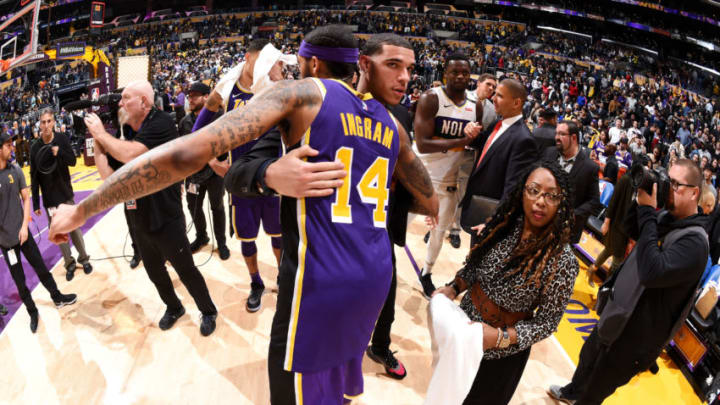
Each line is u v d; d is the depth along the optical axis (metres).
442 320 1.66
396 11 31.34
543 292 1.58
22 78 22.92
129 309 3.19
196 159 0.92
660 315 2.00
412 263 3.69
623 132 10.17
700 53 28.64
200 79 20.91
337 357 1.19
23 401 2.32
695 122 14.07
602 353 2.19
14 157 9.79
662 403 2.64
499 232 1.71
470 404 1.83
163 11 35.75
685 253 1.81
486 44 27.69
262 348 2.79
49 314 3.12
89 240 4.38
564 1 30.55
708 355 2.70
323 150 1.07
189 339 2.85
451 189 3.24
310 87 1.07
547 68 21.80
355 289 1.12
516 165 2.75
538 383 2.67
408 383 2.54
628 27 30.53
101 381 2.47
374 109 1.19
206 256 4.03
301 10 31.59
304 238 1.08
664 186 1.93
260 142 1.22
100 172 2.35
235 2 35.34
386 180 1.21
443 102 3.12
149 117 2.36
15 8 9.32
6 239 2.85
